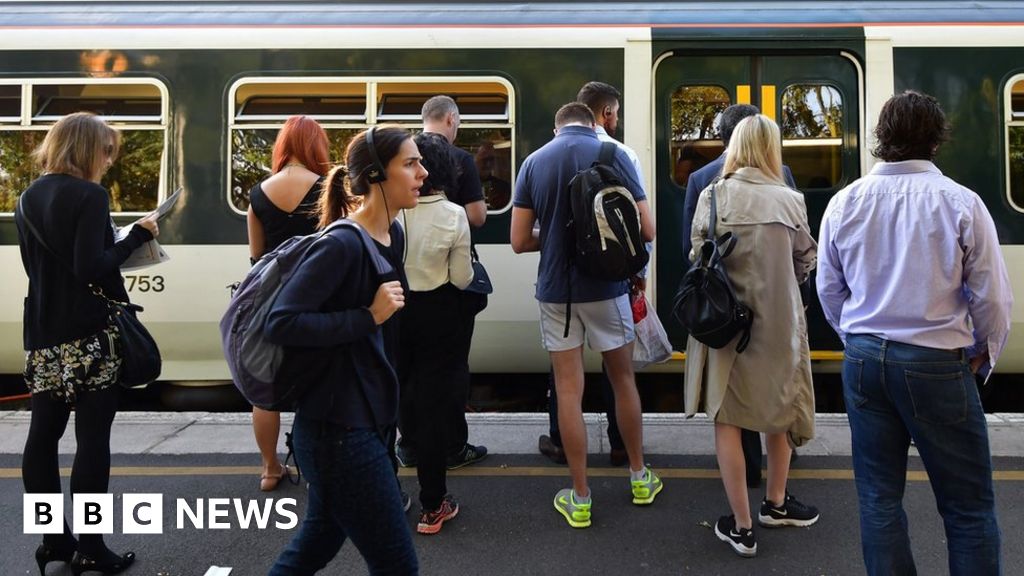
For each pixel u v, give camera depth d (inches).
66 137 110.3
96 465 113.9
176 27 211.3
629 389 137.3
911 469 154.6
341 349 80.1
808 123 212.5
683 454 165.5
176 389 226.5
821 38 208.8
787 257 118.0
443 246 125.4
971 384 90.7
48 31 210.8
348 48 209.6
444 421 130.0
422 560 122.4
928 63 208.5
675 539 128.8
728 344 120.0
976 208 89.7
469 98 210.2
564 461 161.8
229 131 209.6
